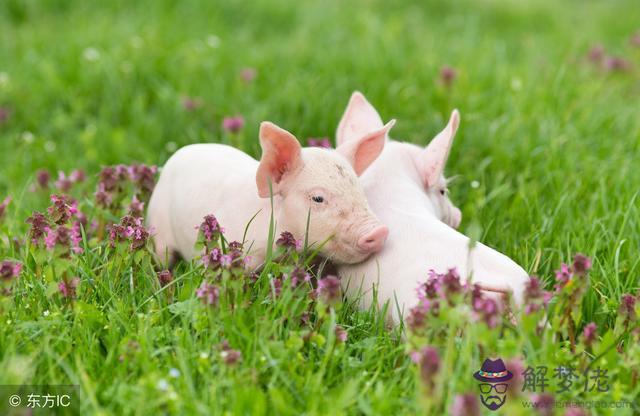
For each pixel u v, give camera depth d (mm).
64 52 10148
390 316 4691
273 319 4395
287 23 13125
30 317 4629
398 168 5441
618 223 6180
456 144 7590
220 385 3967
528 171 7094
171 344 4410
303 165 4785
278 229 4863
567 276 4336
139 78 9523
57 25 11977
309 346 4402
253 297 4758
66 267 4609
